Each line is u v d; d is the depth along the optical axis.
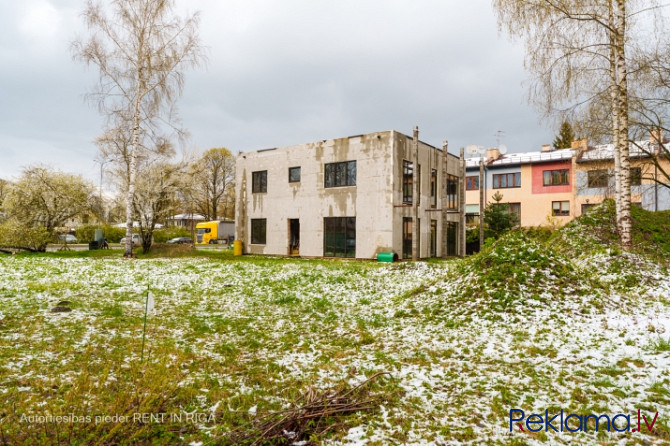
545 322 7.14
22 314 7.46
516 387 4.46
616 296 8.70
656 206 26.58
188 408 3.91
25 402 3.66
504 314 7.60
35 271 13.96
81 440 2.99
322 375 4.96
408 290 11.41
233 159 58.62
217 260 21.89
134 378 4.09
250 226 29.62
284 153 27.53
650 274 11.48
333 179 25.00
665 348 5.46
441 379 4.79
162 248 25.89
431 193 26.84
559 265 9.22
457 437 3.40
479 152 36.12
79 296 9.66
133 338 6.26
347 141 24.27
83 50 20.05
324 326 7.60
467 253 30.53
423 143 25.72
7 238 23.75
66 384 4.23
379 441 3.35
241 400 4.13
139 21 21.25
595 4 13.59
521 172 34.22
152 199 25.98
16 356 5.11
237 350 5.96
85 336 6.22
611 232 16.09
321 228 25.41
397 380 4.74
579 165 30.67
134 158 22.05
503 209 29.09
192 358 5.48
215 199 58.06
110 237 47.94
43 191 26.38
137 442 3.22
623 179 13.86
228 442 3.31
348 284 12.95
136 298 9.92
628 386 4.34
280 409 3.91
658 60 13.58
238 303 9.88
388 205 22.39
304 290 11.77
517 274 8.86
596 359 5.27
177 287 12.01
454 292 9.05
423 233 25.48
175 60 21.58
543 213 33.06
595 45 13.45
